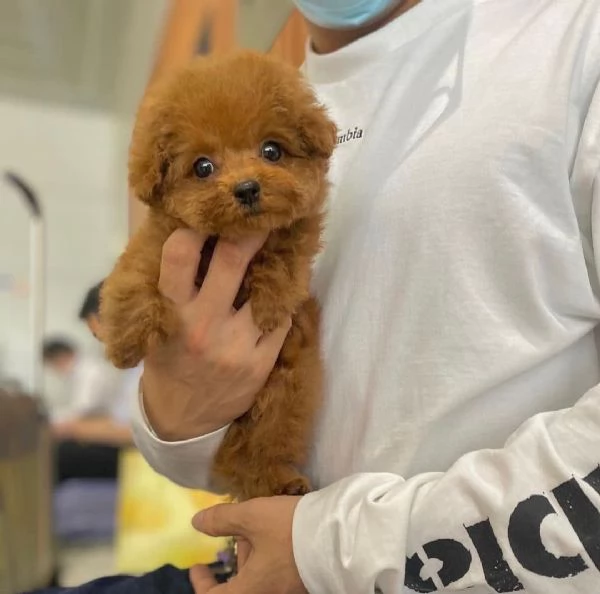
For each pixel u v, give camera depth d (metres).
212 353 0.79
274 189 0.71
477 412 0.75
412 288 0.79
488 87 0.79
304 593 0.72
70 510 2.76
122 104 4.57
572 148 0.74
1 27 3.74
